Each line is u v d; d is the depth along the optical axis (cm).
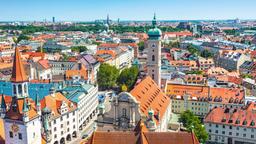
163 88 19025
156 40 16950
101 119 12431
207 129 15475
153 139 8981
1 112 9856
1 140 9650
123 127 12069
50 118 13762
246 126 14700
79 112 16525
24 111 8856
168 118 15912
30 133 9100
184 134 8994
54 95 15275
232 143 15138
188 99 18838
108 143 9044
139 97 13012
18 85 8931
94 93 19612
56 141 14550
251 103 16512
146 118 11756
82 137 15938
